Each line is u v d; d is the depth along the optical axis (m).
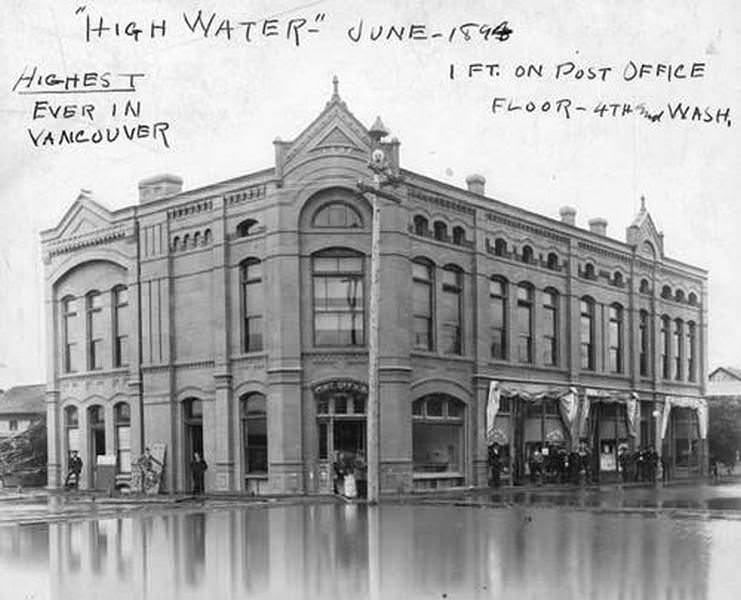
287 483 30.20
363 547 15.45
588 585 11.09
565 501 27.72
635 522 20.31
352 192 30.88
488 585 11.15
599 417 40.25
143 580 12.09
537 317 36.81
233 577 12.16
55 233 37.69
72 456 36.28
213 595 10.73
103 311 36.38
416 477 31.58
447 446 32.91
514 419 35.66
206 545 16.23
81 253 36.91
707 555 14.04
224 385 32.06
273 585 11.39
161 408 33.91
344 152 30.84
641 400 41.84
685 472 44.78
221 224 32.50
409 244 31.48
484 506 25.55
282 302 30.70
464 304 33.84
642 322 42.50
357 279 31.02
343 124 30.89
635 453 40.62
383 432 30.42
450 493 31.12
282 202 30.98
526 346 36.62
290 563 13.51
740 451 46.53
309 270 30.94
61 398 37.75
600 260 40.16
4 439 40.59
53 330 37.84
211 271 32.91
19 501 30.91
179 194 33.84
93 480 36.47
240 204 32.22
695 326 45.44
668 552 14.45
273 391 30.70
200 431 33.47
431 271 32.78
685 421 45.03
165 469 33.66
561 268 38.25
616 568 12.61
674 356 44.31
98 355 36.62
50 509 26.45
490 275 34.78
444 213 33.16
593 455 39.59
